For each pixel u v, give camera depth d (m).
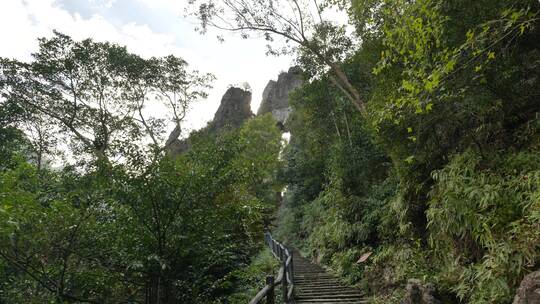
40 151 14.47
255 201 6.17
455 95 3.66
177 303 5.29
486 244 3.36
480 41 2.93
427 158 5.27
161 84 17.30
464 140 4.77
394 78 5.18
